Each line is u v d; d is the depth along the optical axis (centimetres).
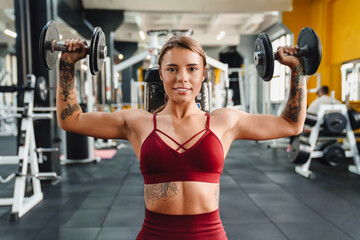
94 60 76
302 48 78
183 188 69
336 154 339
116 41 1046
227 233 194
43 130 319
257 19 838
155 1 631
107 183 324
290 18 648
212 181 71
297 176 349
